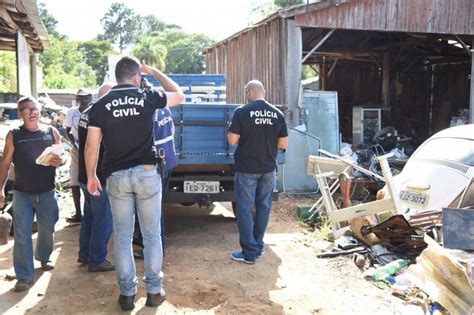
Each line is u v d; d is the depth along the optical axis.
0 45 15.20
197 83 8.62
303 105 10.99
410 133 16.73
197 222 7.61
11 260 5.58
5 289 4.71
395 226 5.45
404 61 18.44
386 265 5.21
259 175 5.54
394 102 18.00
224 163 6.46
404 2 11.97
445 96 18.77
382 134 13.19
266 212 5.76
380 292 4.72
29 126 4.71
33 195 4.75
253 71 13.13
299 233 6.91
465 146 6.14
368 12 11.67
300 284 4.93
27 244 4.70
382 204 5.85
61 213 8.02
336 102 11.08
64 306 4.34
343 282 4.98
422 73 19.27
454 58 17.67
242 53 13.95
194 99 8.53
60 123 13.59
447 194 5.77
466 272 3.75
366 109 14.49
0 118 9.55
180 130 6.28
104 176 4.18
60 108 15.19
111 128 3.99
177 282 4.93
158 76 4.42
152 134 4.20
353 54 16.88
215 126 6.39
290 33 11.09
